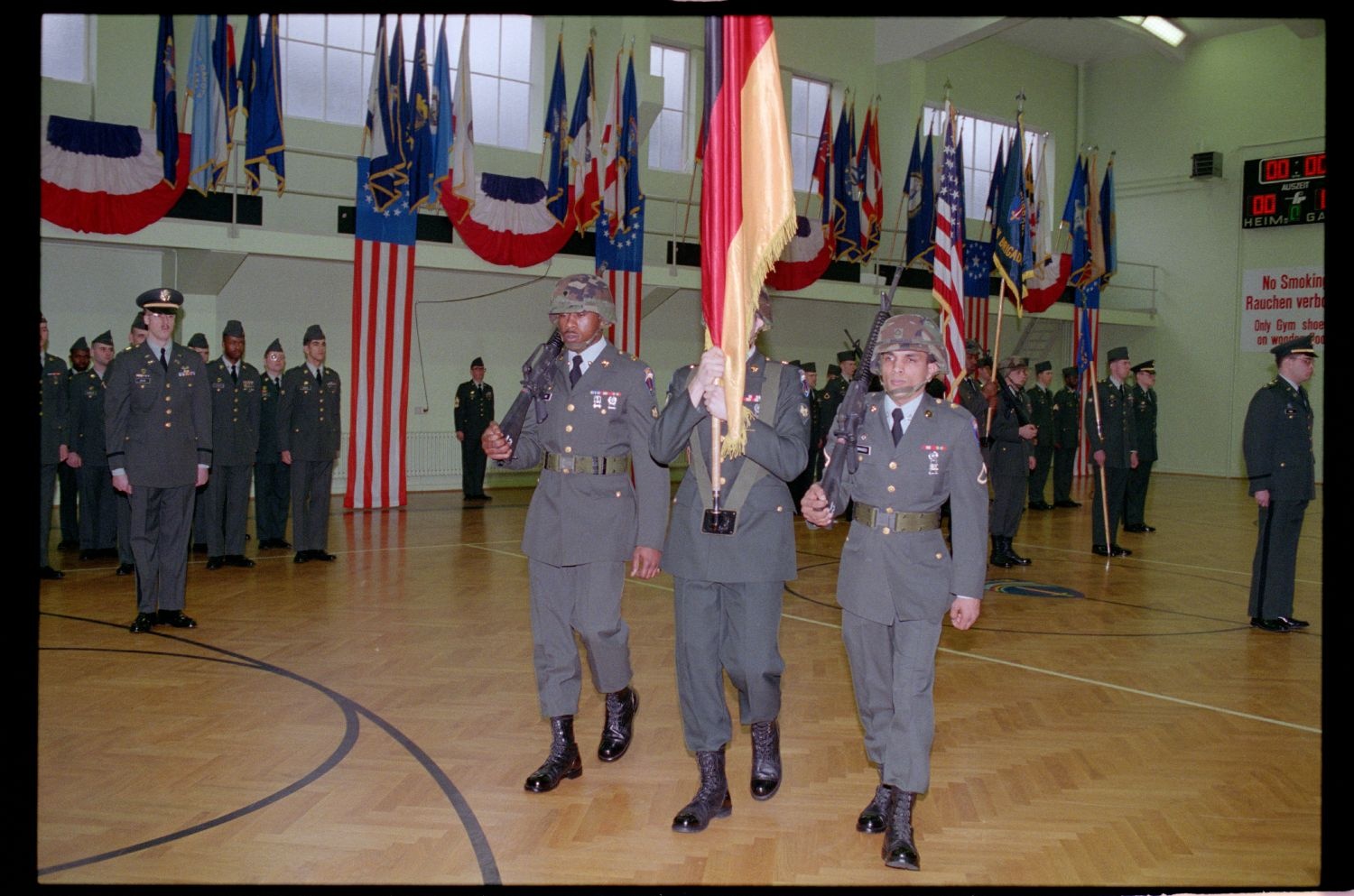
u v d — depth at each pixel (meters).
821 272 17.22
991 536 10.02
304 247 12.91
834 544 11.25
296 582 8.38
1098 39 22.42
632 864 3.41
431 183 12.88
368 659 5.97
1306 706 5.37
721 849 3.55
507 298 16.47
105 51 12.98
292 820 3.69
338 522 12.07
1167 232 23.00
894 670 3.60
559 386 4.22
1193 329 22.66
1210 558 10.59
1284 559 7.17
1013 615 7.58
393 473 13.32
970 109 22.03
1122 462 10.99
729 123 3.48
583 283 4.12
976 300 18.38
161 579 6.73
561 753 4.15
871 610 3.59
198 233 12.29
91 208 11.45
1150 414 12.60
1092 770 4.38
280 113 12.30
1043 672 5.98
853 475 3.72
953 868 3.42
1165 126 22.92
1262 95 21.58
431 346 15.92
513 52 16.56
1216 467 22.36
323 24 14.95
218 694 5.22
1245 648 6.66
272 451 10.27
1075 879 3.34
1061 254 19.58
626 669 4.29
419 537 11.09
